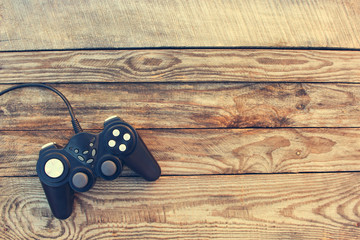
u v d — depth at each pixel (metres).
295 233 0.62
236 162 0.62
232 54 0.62
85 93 0.61
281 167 0.62
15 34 0.61
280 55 0.63
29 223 0.61
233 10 0.62
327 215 0.62
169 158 0.62
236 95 0.62
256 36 0.62
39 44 0.61
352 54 0.63
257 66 0.62
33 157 0.61
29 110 0.61
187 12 0.62
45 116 0.61
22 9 0.61
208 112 0.62
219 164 0.62
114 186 0.61
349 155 0.63
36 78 0.61
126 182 0.61
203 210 0.62
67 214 0.59
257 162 0.62
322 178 0.62
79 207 0.61
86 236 0.61
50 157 0.55
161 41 0.62
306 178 0.62
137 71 0.62
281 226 0.62
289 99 0.62
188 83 0.62
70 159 0.56
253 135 0.62
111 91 0.61
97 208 0.61
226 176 0.62
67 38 0.61
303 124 0.62
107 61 0.61
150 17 0.62
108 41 0.62
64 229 0.61
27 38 0.61
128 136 0.56
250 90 0.62
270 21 0.63
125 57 0.62
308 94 0.63
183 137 0.62
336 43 0.63
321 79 0.63
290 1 0.63
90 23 0.62
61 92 0.61
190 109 0.62
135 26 0.62
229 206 0.62
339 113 0.63
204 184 0.62
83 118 0.61
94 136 0.56
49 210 0.61
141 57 0.62
